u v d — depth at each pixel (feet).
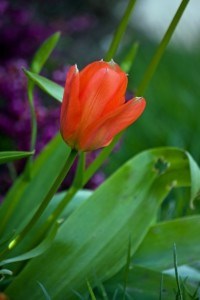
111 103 2.23
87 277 2.58
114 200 2.66
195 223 2.75
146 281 2.67
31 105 2.70
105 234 2.62
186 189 3.35
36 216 2.39
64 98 2.24
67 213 2.80
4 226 2.76
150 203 2.68
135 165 2.70
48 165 2.83
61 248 2.58
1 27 4.67
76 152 2.30
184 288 2.54
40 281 2.56
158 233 2.76
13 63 4.00
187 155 2.59
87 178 2.66
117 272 2.69
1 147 3.78
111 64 2.26
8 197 2.77
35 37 4.70
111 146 2.64
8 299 2.52
